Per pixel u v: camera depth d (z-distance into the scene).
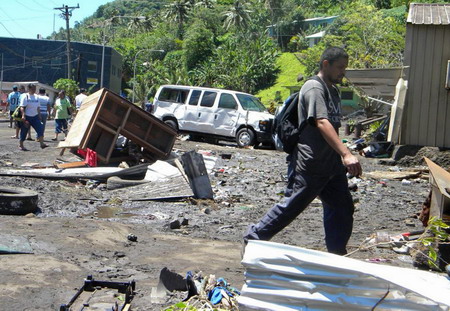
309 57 59.72
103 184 10.69
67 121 20.72
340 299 3.38
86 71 77.12
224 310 3.92
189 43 90.62
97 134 12.55
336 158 4.86
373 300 3.35
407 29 17.19
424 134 17.27
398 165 17.17
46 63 75.69
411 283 3.25
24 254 5.53
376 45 38.78
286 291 3.48
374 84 17.91
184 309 3.92
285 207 4.88
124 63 104.00
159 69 89.75
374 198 11.16
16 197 7.55
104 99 12.41
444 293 3.20
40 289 4.61
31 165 12.70
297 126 4.91
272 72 76.12
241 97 22.95
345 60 4.89
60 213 8.03
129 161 13.16
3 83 61.53
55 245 5.94
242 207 9.45
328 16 93.06
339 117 4.91
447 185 5.51
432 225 4.77
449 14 17.61
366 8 42.31
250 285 3.58
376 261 6.07
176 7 122.94
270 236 4.91
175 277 4.72
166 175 10.00
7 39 74.44
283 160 17.58
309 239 7.30
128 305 4.15
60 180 10.78
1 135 22.59
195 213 8.68
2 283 4.66
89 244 6.17
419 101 17.27
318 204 9.93
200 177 10.02
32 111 16.59
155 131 13.22
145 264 5.65
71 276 5.02
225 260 5.99
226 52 80.38
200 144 22.11
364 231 7.91
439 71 17.06
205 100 23.19
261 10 100.19
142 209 8.83
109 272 5.26
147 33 130.88
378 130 21.61
